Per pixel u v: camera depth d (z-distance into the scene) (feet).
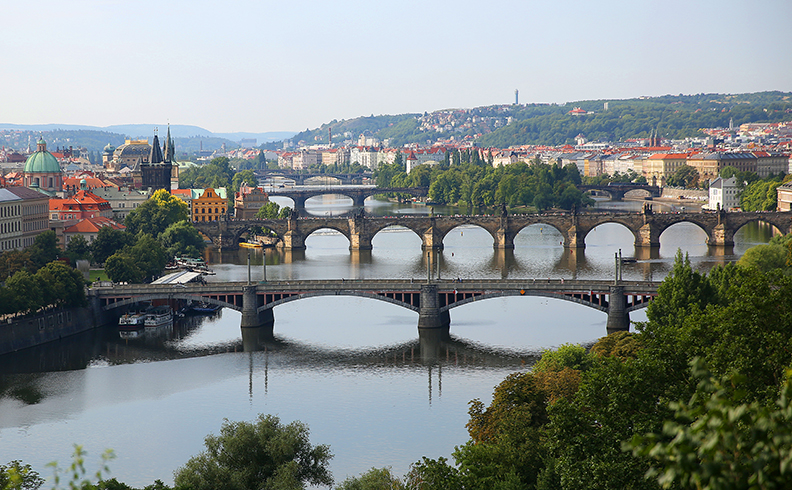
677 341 330.54
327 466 546.67
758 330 311.68
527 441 417.28
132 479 533.14
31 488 332.80
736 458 128.16
